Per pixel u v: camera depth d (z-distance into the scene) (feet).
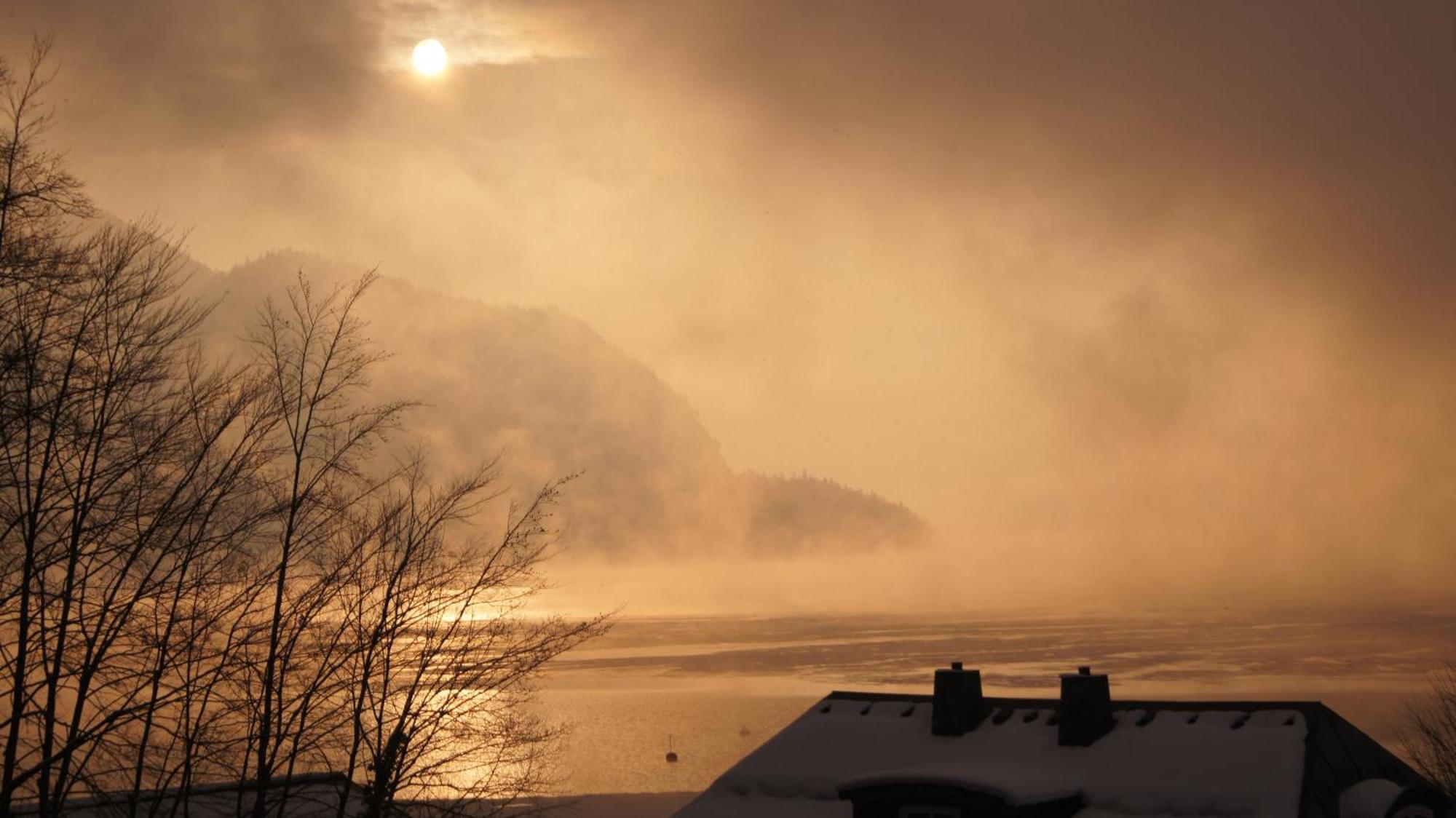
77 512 52.85
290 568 60.34
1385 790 82.89
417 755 61.11
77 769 51.65
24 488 53.62
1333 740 92.27
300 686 61.46
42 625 51.67
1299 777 85.97
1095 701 95.71
